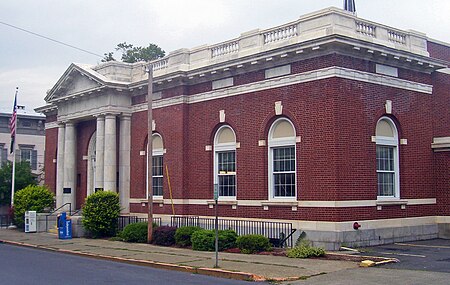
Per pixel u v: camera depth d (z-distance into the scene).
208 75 27.75
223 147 27.36
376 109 23.69
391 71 24.67
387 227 23.42
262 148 24.78
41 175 54.78
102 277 16.64
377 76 23.89
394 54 24.06
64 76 36.12
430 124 26.50
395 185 24.59
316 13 23.03
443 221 25.91
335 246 21.33
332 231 21.48
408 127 25.25
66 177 36.91
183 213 28.77
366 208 22.61
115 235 30.61
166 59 30.94
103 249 24.53
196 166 28.64
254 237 21.92
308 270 16.83
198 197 28.36
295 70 23.64
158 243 25.84
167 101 30.33
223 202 26.52
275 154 24.59
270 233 23.84
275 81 24.44
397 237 23.80
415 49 25.80
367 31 23.94
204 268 17.56
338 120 21.97
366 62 23.47
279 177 24.28
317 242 21.95
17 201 37.44
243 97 26.08
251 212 25.14
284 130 24.23
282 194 24.08
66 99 36.38
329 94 22.11
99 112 33.47
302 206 22.77
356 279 15.11
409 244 23.19
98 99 33.69
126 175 32.97
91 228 30.25
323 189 22.00
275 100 24.39
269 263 18.44
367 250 21.08
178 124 29.45
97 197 30.44
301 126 23.14
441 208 26.05
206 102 28.27
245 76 26.08
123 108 33.09
